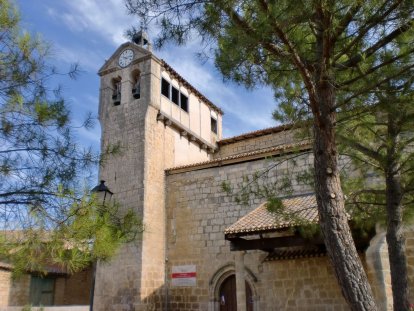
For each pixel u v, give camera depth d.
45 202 6.14
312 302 13.44
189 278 19.70
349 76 7.48
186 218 20.72
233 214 19.50
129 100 22.75
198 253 19.86
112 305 19.17
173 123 23.14
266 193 9.13
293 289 13.90
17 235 5.82
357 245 12.88
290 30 6.61
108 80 24.11
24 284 23.17
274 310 14.12
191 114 25.58
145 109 21.84
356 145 8.65
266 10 6.18
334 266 6.21
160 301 19.58
